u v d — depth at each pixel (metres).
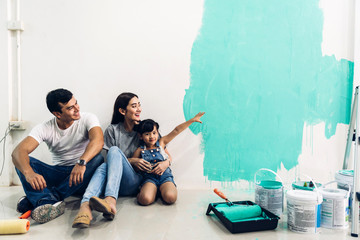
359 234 1.31
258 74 2.00
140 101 2.00
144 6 1.96
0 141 1.98
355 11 2.01
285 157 2.04
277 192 1.50
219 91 2.00
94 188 1.42
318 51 2.02
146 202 1.63
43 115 2.00
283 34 1.99
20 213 1.52
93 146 1.54
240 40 1.98
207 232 1.30
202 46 1.97
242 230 1.30
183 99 2.00
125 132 1.90
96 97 2.00
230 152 2.02
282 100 2.02
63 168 1.69
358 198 1.27
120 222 1.40
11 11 1.96
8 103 1.96
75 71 1.98
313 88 2.03
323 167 2.06
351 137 1.80
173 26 1.97
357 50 2.03
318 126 2.04
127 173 1.64
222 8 1.96
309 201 1.29
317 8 2.00
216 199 1.79
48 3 1.95
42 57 1.97
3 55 1.94
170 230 1.32
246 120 2.02
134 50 1.98
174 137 1.94
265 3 1.97
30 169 1.46
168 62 1.98
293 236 1.27
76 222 1.21
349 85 2.05
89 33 1.97
